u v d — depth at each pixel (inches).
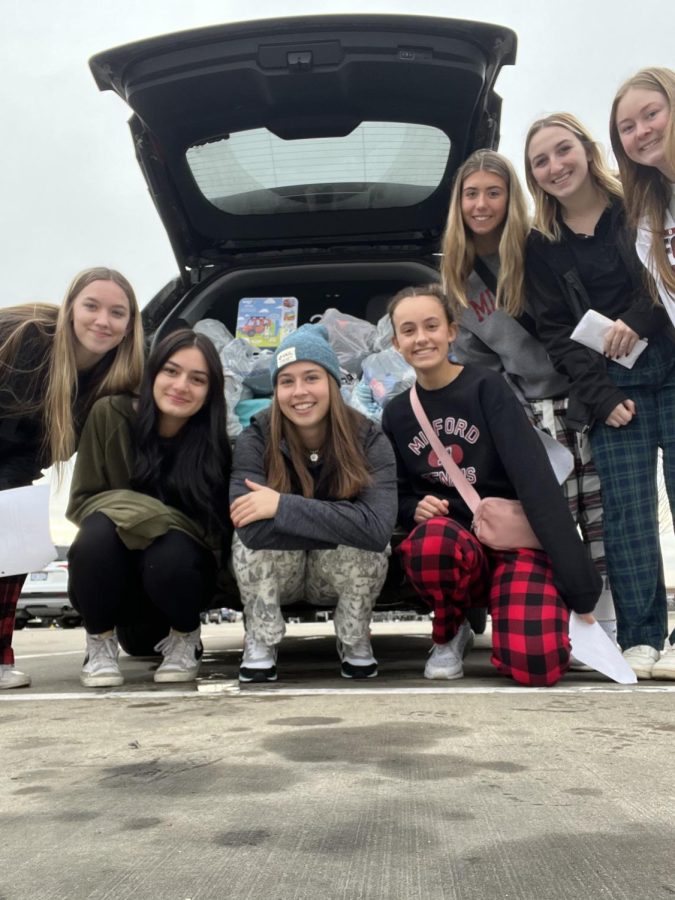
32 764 49.4
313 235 128.4
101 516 83.4
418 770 45.8
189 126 110.8
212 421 87.0
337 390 84.0
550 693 73.8
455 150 115.5
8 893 29.7
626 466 88.7
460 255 95.7
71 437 86.1
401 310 86.9
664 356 88.5
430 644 154.5
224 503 87.5
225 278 128.3
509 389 86.4
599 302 91.2
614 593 90.0
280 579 86.8
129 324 89.5
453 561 82.5
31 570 82.5
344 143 115.8
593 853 32.8
